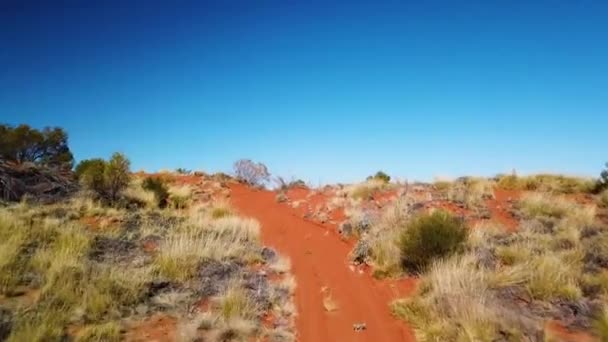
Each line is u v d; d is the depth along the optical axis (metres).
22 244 8.70
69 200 13.13
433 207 12.68
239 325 6.91
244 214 15.93
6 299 6.79
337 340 6.96
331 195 17.62
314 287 9.09
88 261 8.51
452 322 6.78
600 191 14.40
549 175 16.28
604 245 9.28
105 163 14.48
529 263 8.52
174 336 6.56
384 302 8.31
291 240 12.60
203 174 24.00
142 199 14.93
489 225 10.98
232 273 9.25
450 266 8.41
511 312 6.65
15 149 21.55
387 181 19.64
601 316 6.51
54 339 5.91
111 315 6.86
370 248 10.54
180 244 9.68
